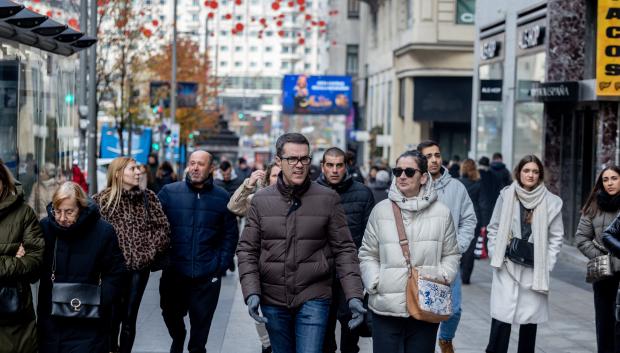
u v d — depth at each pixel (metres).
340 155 18.48
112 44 66.12
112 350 18.05
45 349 14.55
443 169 19.97
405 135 93.81
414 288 14.65
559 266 37.84
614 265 18.41
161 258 18.33
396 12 98.88
